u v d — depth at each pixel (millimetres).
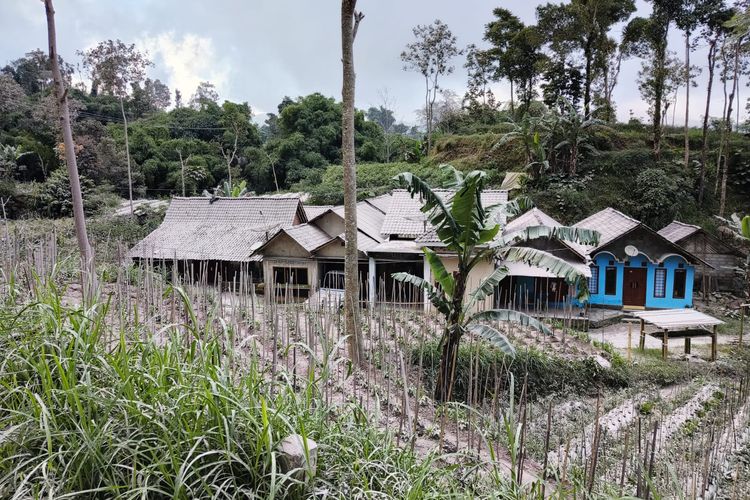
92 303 4312
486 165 34094
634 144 33750
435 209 9281
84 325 3807
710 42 28938
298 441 3166
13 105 38344
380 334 8398
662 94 32219
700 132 36812
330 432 3838
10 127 38594
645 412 9703
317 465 3377
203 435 2939
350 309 9602
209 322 4098
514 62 38406
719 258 22547
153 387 3248
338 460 3564
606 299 19938
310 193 37781
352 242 9695
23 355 3543
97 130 38562
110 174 36781
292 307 10805
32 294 5035
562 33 31609
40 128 38438
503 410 5617
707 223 26672
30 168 35531
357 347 8945
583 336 13961
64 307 4051
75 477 2725
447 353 9281
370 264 18172
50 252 7797
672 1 28781
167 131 46781
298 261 19453
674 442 7762
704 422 8297
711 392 10922
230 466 2953
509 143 34438
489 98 46500
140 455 3020
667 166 29609
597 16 31156
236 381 4266
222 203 25031
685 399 10695
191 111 51219
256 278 21609
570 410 9898
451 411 7938
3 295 4918
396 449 4266
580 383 11320
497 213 9633
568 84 35812
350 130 9688
